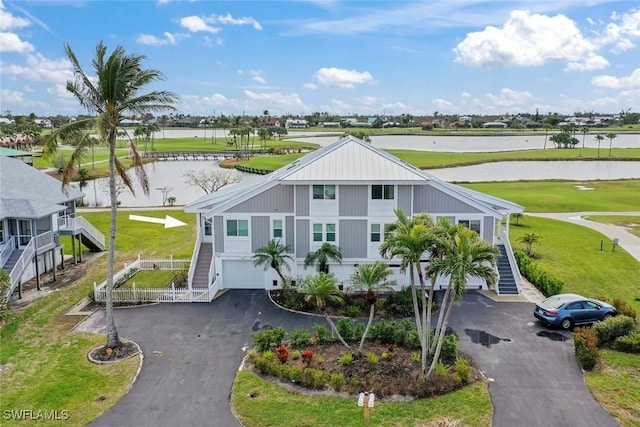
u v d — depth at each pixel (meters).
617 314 28.00
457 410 19.30
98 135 22.61
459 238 19.73
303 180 31.97
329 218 33.12
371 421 18.50
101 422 18.78
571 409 19.42
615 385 21.20
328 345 24.94
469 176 107.81
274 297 32.75
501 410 19.34
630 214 61.53
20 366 23.27
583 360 22.56
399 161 35.19
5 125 176.62
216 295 33.28
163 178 106.31
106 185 90.31
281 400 20.06
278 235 34.00
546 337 26.30
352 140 35.09
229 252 34.19
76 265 40.25
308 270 33.81
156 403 20.06
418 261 21.08
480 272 19.36
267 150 167.25
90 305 31.38
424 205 33.69
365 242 33.41
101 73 23.05
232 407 19.70
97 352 24.55
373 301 29.45
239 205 33.66
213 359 23.98
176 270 37.94
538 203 68.31
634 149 179.12
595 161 140.25
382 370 22.16
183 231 53.50
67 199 40.38
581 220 57.50
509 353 24.38
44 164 110.06
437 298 32.19
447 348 23.44
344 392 20.56
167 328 27.83
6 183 38.44
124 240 48.97
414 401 19.91
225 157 153.75
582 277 36.47
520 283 33.91
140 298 31.88
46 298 32.69
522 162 137.38
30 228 35.50
